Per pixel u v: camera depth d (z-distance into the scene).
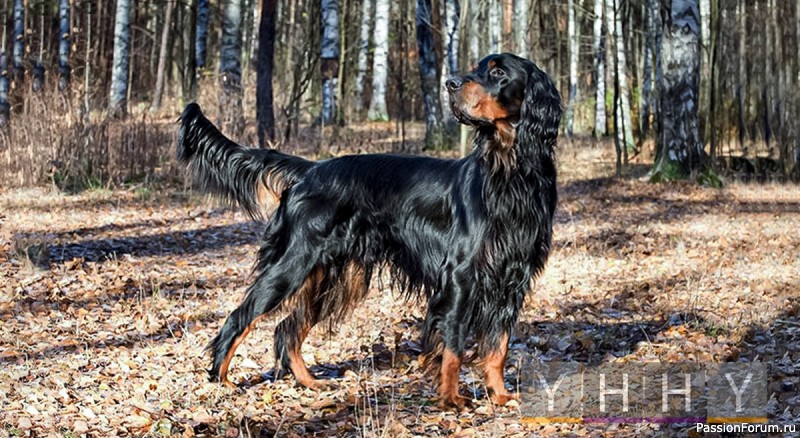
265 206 5.90
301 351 6.34
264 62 17.25
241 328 5.48
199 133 5.95
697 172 17.45
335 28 24.34
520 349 6.31
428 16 21.41
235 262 9.57
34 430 4.64
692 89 17.47
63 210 12.14
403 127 20.48
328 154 17.48
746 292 7.89
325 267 5.57
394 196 5.49
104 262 9.27
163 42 32.06
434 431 4.75
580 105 32.28
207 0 28.86
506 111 4.93
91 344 6.39
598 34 27.98
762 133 28.45
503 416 4.98
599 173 18.84
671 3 17.47
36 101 14.34
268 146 15.48
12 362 5.88
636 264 9.44
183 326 6.95
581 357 6.14
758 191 16.81
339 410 5.11
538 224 5.02
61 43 23.31
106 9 39.12
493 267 4.98
